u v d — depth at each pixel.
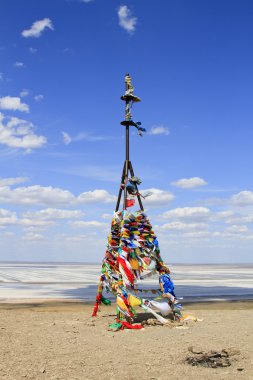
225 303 15.14
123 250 10.04
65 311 12.46
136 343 7.60
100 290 11.31
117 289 9.98
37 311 12.41
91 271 61.53
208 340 7.66
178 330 8.92
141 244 10.27
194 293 20.02
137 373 5.66
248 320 10.32
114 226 11.11
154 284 25.45
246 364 6.03
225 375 5.52
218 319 10.53
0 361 6.33
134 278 10.06
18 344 7.55
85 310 12.77
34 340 7.93
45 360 6.40
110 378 5.44
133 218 10.28
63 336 8.35
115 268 10.95
